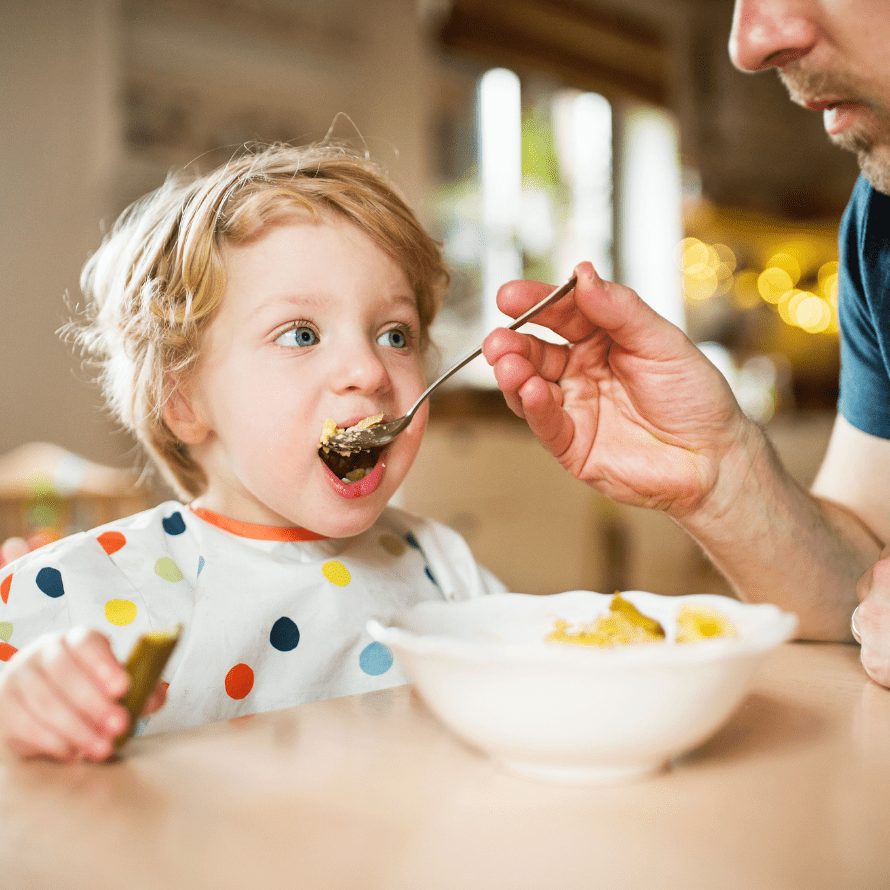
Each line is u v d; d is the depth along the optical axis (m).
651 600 0.60
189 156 3.20
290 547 0.97
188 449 1.04
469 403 3.16
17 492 2.14
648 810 0.41
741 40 0.89
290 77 3.42
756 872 0.34
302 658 0.90
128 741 0.53
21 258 3.15
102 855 0.37
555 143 4.21
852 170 5.12
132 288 1.02
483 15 3.76
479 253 3.91
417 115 3.57
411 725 0.55
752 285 4.90
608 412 0.83
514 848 0.37
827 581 0.89
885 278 0.98
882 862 0.35
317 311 0.88
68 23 3.19
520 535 3.17
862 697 0.61
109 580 0.85
